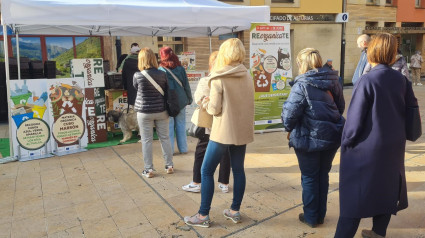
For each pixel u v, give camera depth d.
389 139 2.32
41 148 5.34
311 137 2.71
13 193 3.93
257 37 6.38
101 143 6.04
